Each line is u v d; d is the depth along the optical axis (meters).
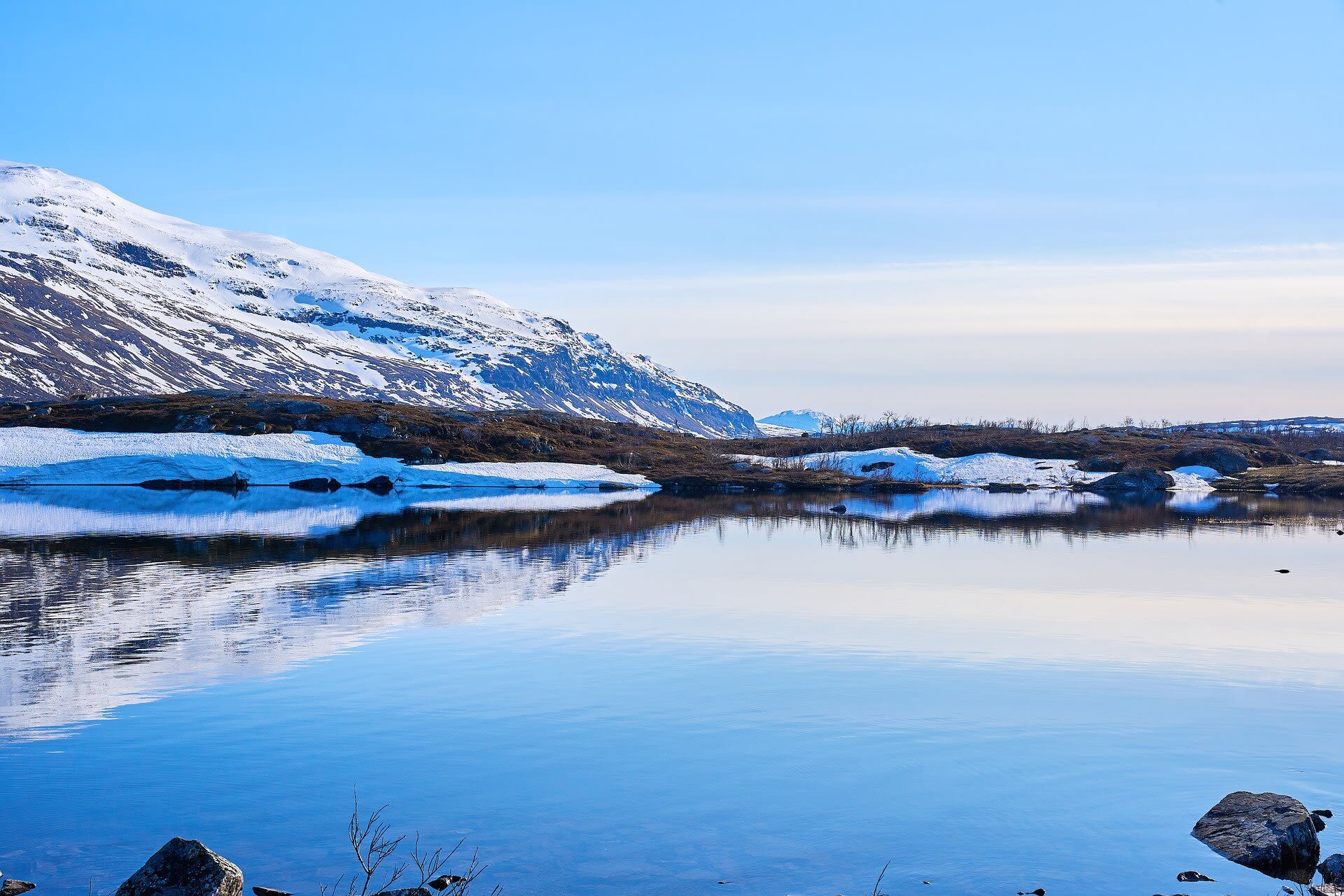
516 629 39.00
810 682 31.00
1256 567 59.88
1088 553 67.12
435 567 57.09
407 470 152.25
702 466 174.75
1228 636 38.59
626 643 36.56
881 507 114.81
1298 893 17.34
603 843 19.45
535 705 28.41
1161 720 27.19
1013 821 20.44
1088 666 33.34
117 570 54.94
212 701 28.55
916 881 17.98
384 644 36.19
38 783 22.25
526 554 63.56
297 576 53.00
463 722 26.78
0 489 133.12
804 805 21.25
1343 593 49.50
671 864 18.59
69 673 31.77
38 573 53.78
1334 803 21.31
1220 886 17.66
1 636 37.44
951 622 41.19
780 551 67.38
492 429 178.62
